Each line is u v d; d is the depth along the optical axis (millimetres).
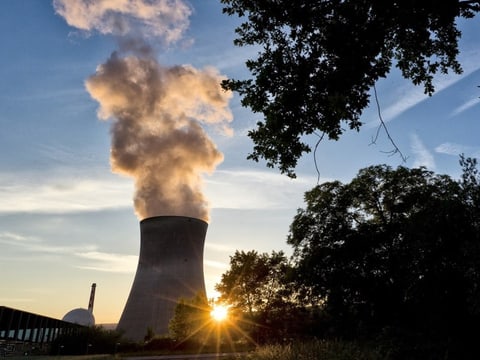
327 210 30062
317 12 7500
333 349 15867
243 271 43594
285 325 36125
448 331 18953
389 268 26188
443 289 19234
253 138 8336
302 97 7539
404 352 18312
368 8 7113
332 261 28000
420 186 27734
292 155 8172
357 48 7051
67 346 52906
